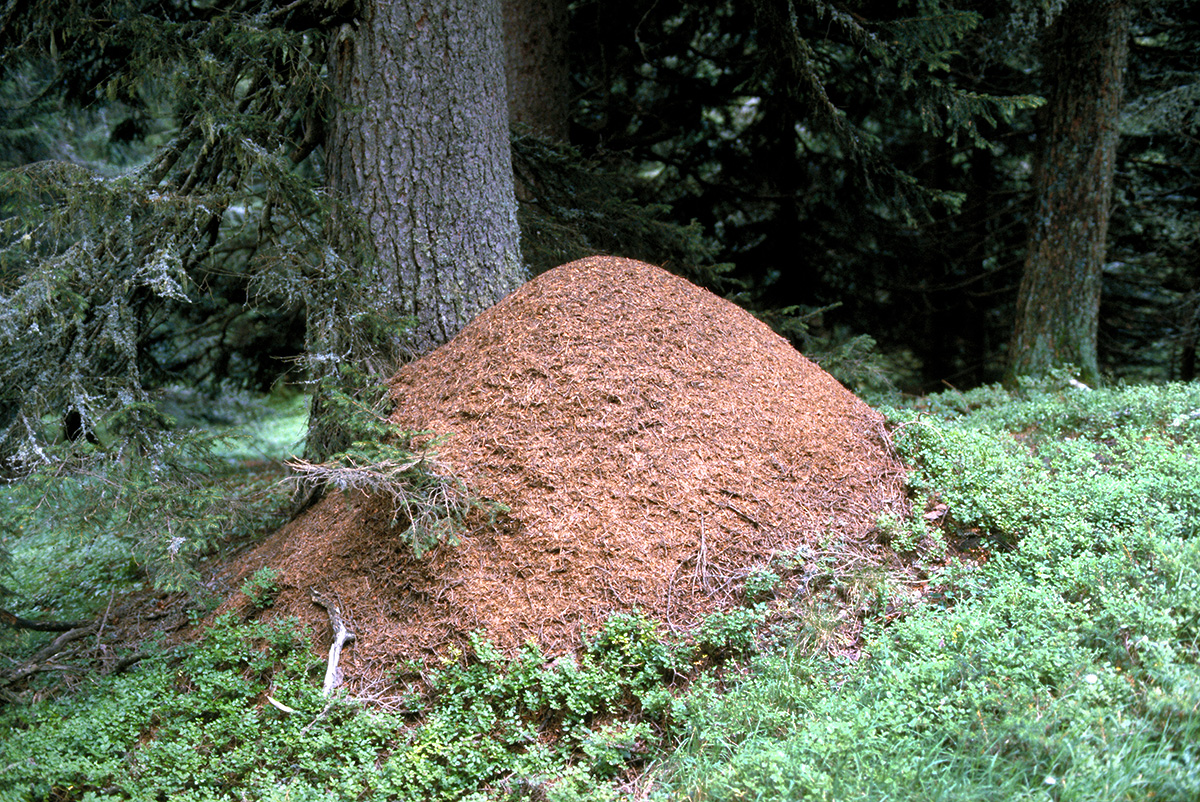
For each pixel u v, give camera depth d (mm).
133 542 4195
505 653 3580
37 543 6809
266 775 3254
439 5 5289
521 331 4605
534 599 3746
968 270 12195
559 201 7355
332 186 5469
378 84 5246
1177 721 2688
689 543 3943
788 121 9781
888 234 11016
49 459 4004
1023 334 8258
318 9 5117
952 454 4695
